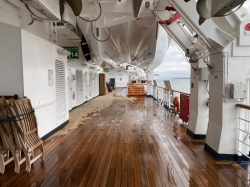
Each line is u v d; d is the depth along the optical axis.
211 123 3.18
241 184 2.24
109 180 2.33
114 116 6.27
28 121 2.67
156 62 9.38
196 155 3.09
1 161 2.48
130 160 2.90
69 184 2.25
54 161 2.87
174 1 2.71
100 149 3.35
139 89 13.36
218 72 2.95
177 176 2.43
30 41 3.33
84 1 3.11
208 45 2.98
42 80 3.81
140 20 5.29
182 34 3.75
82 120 5.74
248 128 2.81
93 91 11.96
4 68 3.07
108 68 17.41
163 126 4.93
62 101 5.00
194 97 4.02
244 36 2.67
